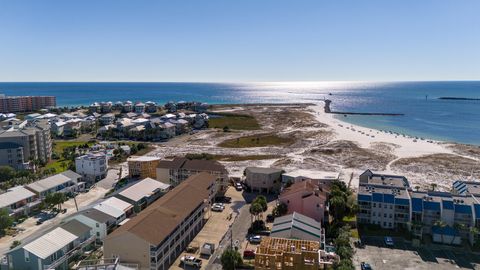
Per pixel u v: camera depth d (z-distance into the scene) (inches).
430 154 7180.1
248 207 4411.9
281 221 3454.7
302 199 3873.0
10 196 4092.0
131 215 4020.7
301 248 2824.8
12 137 6053.2
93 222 3427.7
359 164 6437.0
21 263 2768.2
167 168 5118.1
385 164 6446.9
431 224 3592.5
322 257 2992.1
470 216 3486.7
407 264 3078.2
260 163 6540.4
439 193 3882.9
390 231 3710.6
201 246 3385.8
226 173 4987.7
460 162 6584.6
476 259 3174.2
